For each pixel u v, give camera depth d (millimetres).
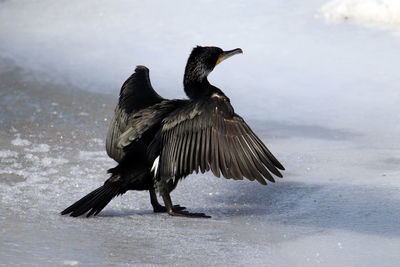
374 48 18453
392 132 13883
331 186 10797
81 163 12000
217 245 8211
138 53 18953
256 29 19797
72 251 7832
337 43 18875
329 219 9305
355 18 20297
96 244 8133
